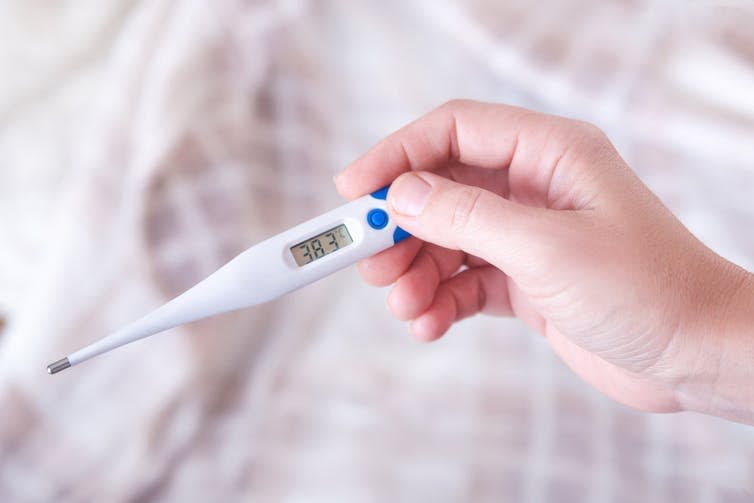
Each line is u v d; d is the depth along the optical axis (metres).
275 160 0.60
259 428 0.55
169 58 0.58
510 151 0.49
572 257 0.45
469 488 0.53
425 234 0.47
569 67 0.58
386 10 0.62
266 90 0.60
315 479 0.53
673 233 0.46
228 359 0.56
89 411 0.54
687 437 0.54
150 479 0.54
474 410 0.54
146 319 0.47
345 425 0.55
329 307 0.59
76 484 0.53
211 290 0.47
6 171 0.58
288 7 0.61
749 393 0.45
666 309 0.45
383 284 0.51
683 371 0.46
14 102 0.61
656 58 0.58
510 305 0.53
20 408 0.53
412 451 0.54
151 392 0.54
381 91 0.62
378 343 0.57
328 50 0.62
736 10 0.58
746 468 0.53
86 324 0.54
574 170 0.47
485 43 0.60
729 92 0.57
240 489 0.54
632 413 0.54
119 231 0.55
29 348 0.53
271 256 0.48
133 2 0.62
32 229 0.57
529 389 0.55
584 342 0.47
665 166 0.57
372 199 0.49
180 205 0.56
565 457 0.53
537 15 0.60
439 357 0.56
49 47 0.62
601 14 0.60
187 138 0.57
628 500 0.52
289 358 0.57
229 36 0.60
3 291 0.56
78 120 0.60
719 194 0.56
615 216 0.46
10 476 0.53
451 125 0.50
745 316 0.45
